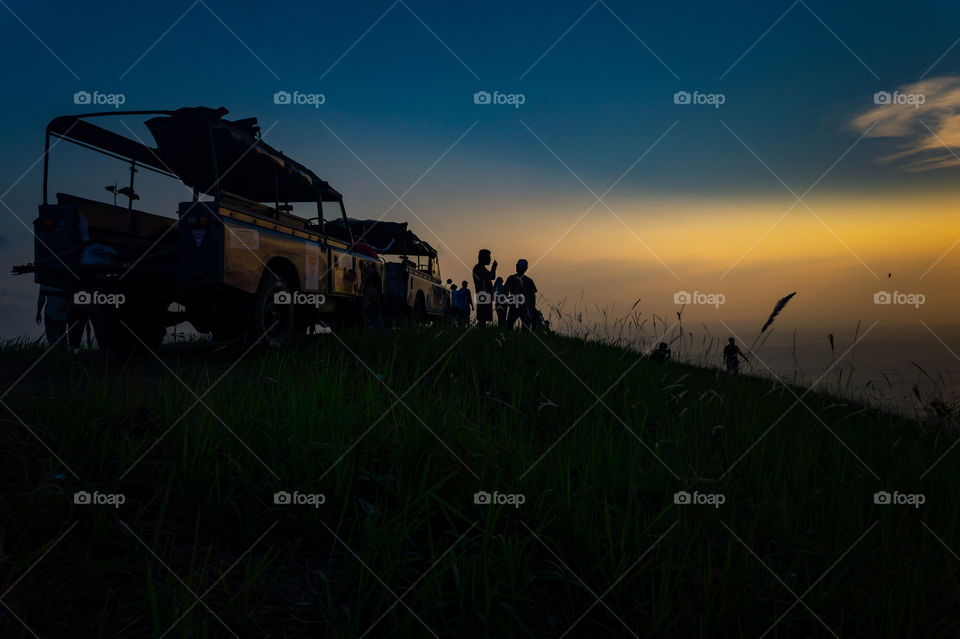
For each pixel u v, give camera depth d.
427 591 1.94
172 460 2.70
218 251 5.58
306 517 2.41
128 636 1.58
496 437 3.69
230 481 2.56
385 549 2.11
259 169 7.10
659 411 4.93
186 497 2.42
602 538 2.46
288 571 2.12
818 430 5.04
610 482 3.05
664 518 2.72
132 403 3.39
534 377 5.77
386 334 7.77
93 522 2.12
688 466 3.50
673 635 1.97
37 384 4.42
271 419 3.24
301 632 1.76
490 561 2.11
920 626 2.11
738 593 2.12
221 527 2.32
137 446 2.71
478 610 1.91
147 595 1.69
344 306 9.00
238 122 6.44
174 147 6.54
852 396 5.79
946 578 2.33
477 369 6.32
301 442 2.90
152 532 2.19
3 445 2.57
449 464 2.91
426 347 6.95
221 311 6.22
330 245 8.14
